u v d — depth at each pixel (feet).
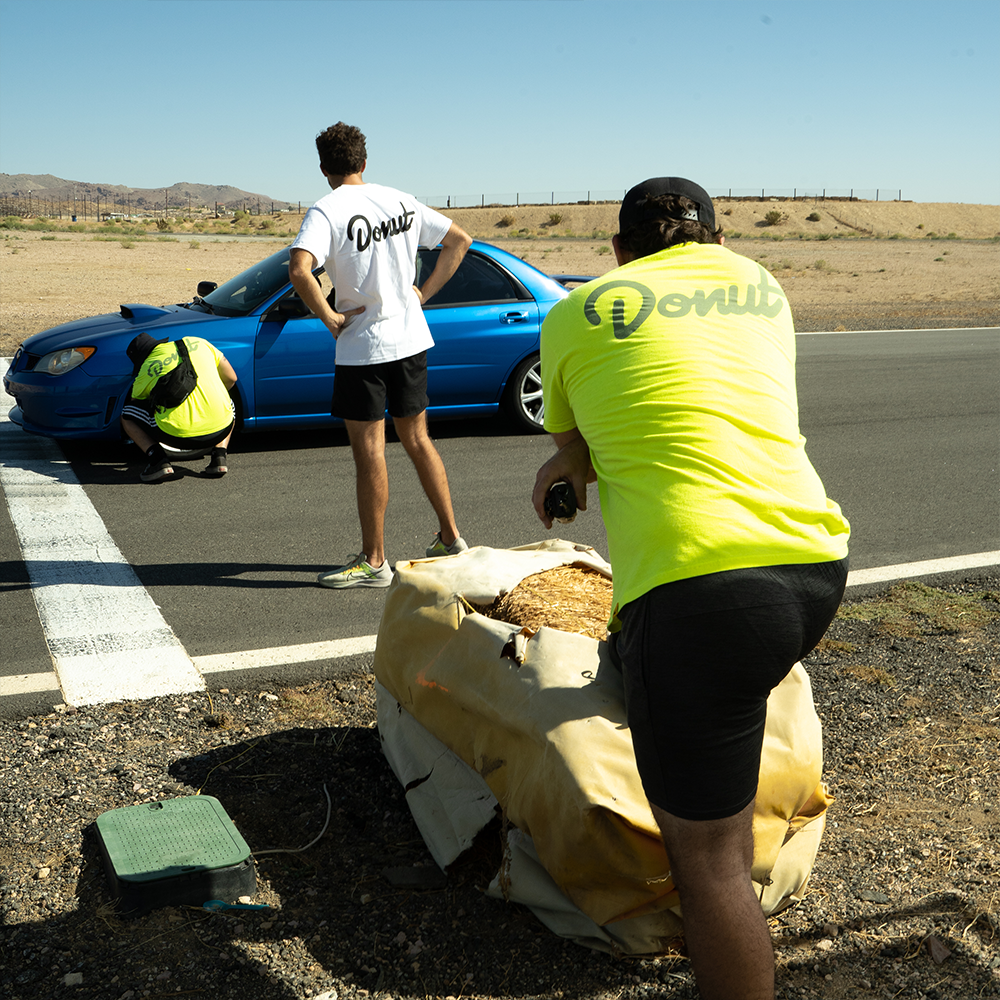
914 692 11.99
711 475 5.61
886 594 15.70
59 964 7.18
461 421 29.94
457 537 16.56
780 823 7.34
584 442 6.88
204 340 22.86
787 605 5.46
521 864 7.60
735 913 5.49
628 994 6.99
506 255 27.48
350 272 14.82
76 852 8.53
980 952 7.46
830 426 29.68
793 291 91.30
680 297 6.17
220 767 10.07
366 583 15.97
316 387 24.73
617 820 6.63
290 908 7.89
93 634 13.66
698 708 5.45
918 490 22.59
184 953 7.32
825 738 10.79
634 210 6.84
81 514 19.80
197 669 12.50
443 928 7.66
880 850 8.73
